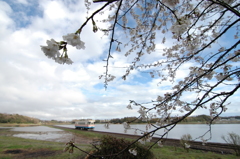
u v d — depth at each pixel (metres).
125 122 1.75
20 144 13.27
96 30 0.92
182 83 2.89
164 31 3.18
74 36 0.83
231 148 9.46
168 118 2.19
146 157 4.86
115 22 1.33
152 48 3.15
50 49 0.81
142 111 1.73
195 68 2.67
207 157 8.73
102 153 5.04
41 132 34.47
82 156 8.09
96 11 0.88
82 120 42.28
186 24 1.05
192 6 2.42
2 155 9.63
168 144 12.62
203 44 2.91
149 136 1.69
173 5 1.13
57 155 9.15
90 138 21.28
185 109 2.20
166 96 2.29
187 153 9.78
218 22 2.65
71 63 0.84
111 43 1.53
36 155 9.54
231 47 1.91
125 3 2.87
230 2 1.76
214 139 14.98
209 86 2.12
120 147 5.05
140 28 3.15
